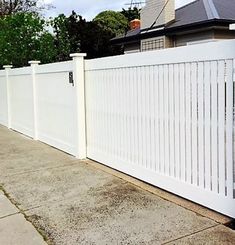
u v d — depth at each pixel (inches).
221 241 117.1
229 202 133.7
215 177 138.9
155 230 127.5
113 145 208.7
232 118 128.9
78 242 121.7
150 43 534.3
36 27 520.4
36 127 321.7
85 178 195.5
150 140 174.4
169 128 160.1
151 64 166.9
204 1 514.6
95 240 122.5
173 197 159.6
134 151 188.5
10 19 520.1
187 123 149.2
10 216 146.6
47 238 125.6
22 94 354.9
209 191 142.3
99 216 142.6
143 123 178.2
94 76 222.5
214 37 443.2
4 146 296.5
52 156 253.0
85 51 831.7
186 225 130.1
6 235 129.0
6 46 506.0
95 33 842.2
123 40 594.6
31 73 319.0
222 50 129.2
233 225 129.0
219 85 132.3
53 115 282.5
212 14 449.1
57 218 142.9
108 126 211.9
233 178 131.7
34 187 183.6
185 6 566.3
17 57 507.2
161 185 169.5
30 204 159.8
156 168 172.4
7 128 410.3
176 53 150.3
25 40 512.7
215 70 133.3
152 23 531.5
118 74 195.3
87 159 239.6
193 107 145.2
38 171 213.9
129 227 131.0
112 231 128.6
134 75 181.5
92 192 171.9
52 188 180.9
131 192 169.2
